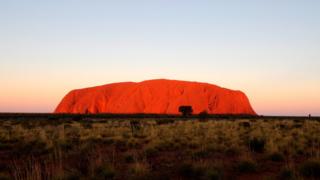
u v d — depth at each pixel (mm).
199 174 9695
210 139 18562
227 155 13797
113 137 20391
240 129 26438
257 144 15672
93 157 12367
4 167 11359
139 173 9695
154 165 11531
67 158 12992
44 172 9867
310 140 18891
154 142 16984
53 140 18234
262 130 26078
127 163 12039
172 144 17578
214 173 9227
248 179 9453
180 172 9969
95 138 20016
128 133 23156
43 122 43094
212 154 13906
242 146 15484
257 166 10773
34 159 12602
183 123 36625
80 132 23438
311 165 9719
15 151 15445
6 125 34688
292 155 13547
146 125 33500
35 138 19062
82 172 10070
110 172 9688
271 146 14469
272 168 11023
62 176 9188
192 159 12445
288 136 19703
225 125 31438
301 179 8711
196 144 16656
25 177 9430
